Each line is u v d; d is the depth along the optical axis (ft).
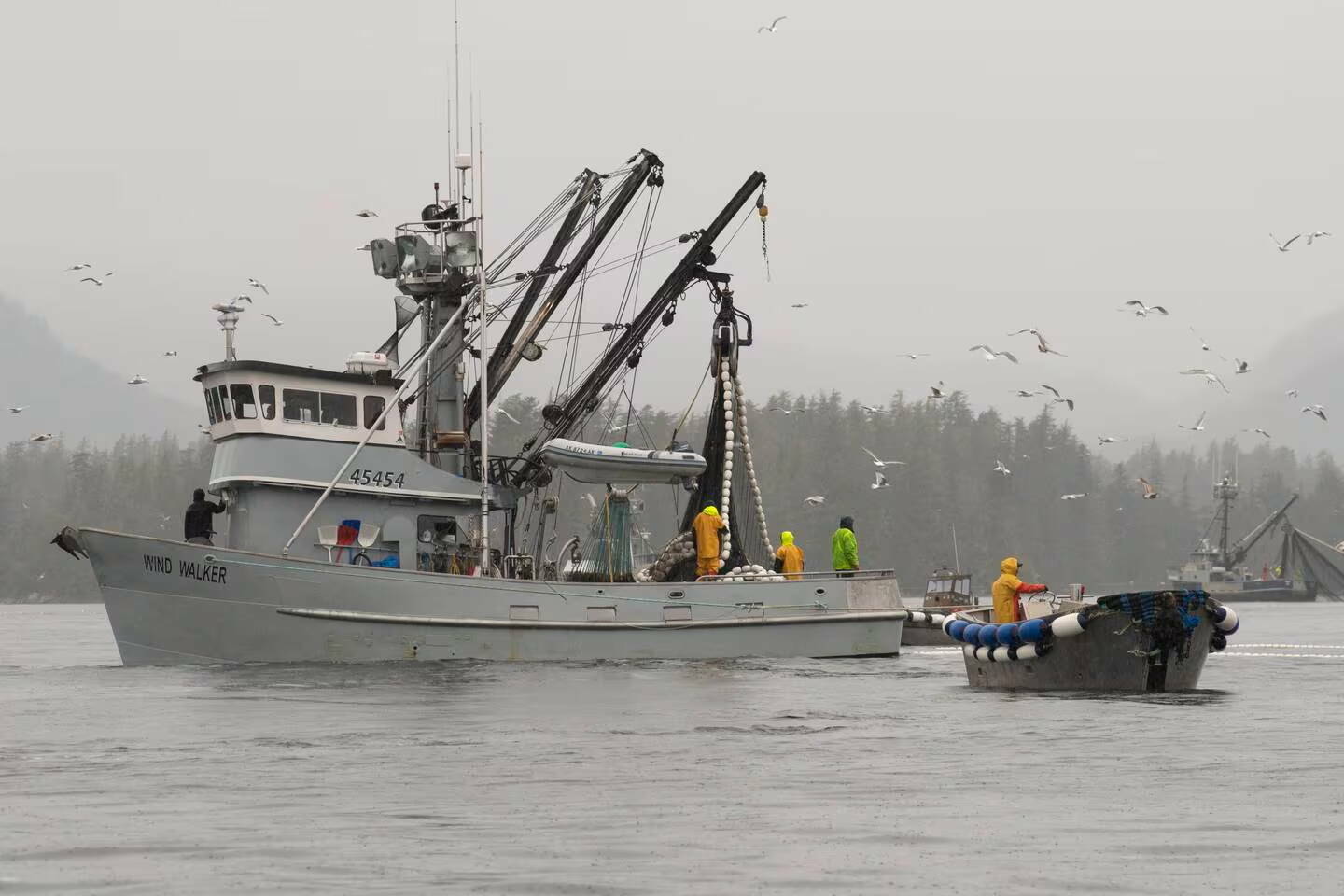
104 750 234.79
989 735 251.19
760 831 172.45
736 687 334.03
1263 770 213.66
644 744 241.76
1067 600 376.48
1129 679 321.32
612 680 344.49
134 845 164.76
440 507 400.26
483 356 403.54
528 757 226.99
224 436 382.63
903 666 396.98
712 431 441.68
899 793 195.83
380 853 161.17
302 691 320.29
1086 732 255.29
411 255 408.87
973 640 342.44
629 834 170.50
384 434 392.06
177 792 196.54
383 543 393.50
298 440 382.63
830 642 416.87
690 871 153.69
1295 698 313.12
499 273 424.87
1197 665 323.78
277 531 381.60
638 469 411.34
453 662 377.71
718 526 420.77
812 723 267.59
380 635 373.61
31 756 228.63
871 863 156.76
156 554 370.53
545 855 160.35
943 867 155.22
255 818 179.63
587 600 390.63
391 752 232.94
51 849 162.71
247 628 369.71
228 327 386.93
